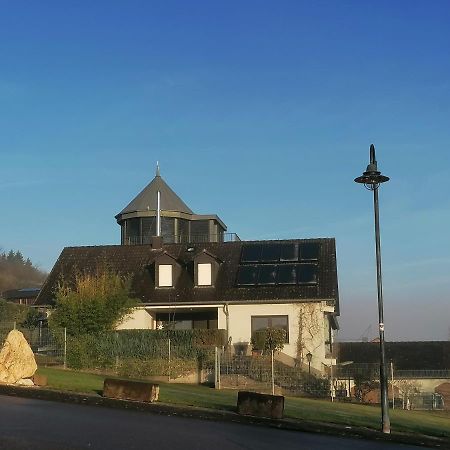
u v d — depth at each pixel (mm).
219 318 39000
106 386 19312
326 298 38000
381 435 16672
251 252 42344
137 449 12078
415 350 52250
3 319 38125
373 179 18156
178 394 21875
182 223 51781
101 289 36906
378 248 18156
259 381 29828
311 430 16594
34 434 12836
